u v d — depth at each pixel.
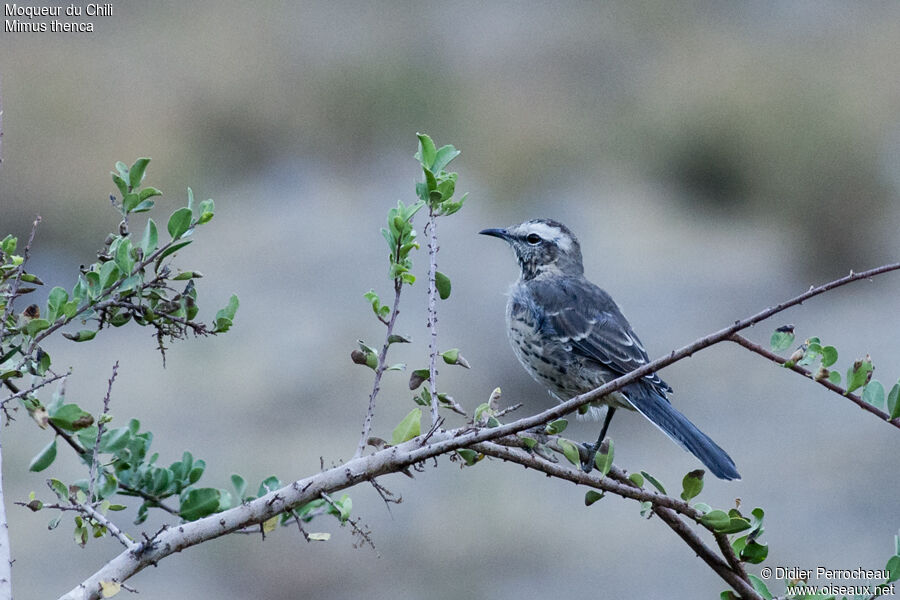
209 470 13.93
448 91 29.09
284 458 14.41
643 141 27.00
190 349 16.98
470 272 18.27
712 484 14.07
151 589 12.03
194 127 26.92
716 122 25.78
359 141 27.94
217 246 21.14
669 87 28.22
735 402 16.25
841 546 12.70
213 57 28.14
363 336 16.94
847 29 30.33
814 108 25.70
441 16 32.44
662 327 18.48
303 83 28.47
